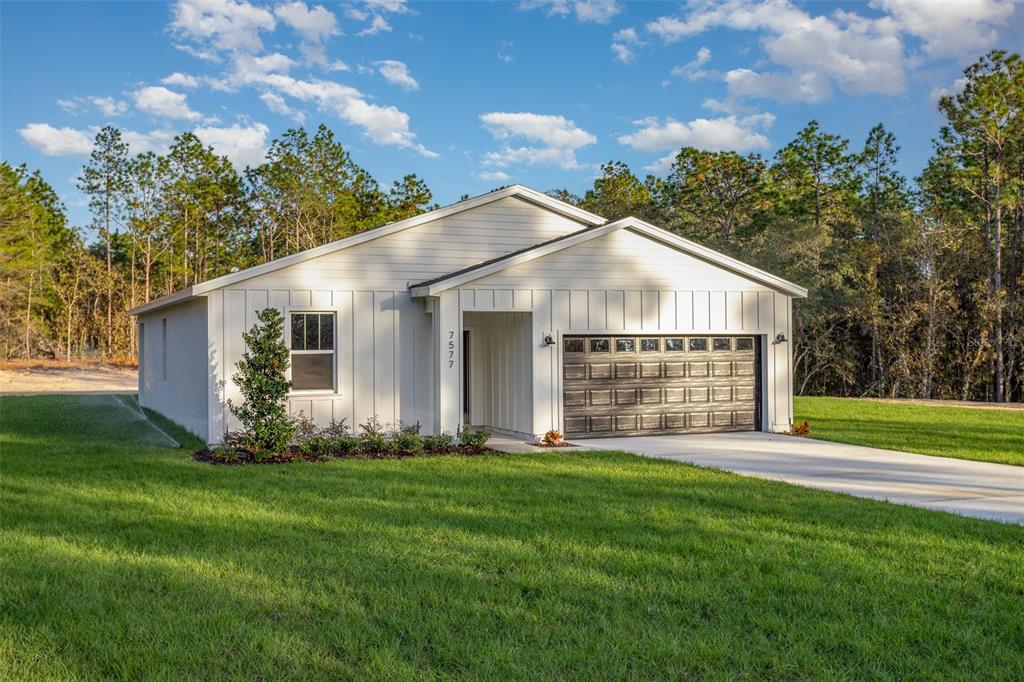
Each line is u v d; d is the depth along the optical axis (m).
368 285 15.05
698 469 11.52
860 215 38.62
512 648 4.68
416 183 53.53
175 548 6.89
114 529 7.60
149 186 48.66
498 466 11.80
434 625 5.02
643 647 4.70
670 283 16.36
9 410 21.11
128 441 14.80
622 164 49.50
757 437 16.12
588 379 15.80
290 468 11.62
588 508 8.62
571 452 13.55
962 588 5.89
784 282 17.05
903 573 6.27
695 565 6.40
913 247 34.72
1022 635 4.96
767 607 5.42
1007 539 7.38
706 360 16.78
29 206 46.28
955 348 34.31
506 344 16.39
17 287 44.78
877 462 12.64
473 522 7.88
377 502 8.94
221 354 13.86
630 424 16.12
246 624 5.03
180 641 4.78
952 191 34.31
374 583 5.88
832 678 4.32
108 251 47.91
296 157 50.75
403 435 13.60
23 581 5.88
